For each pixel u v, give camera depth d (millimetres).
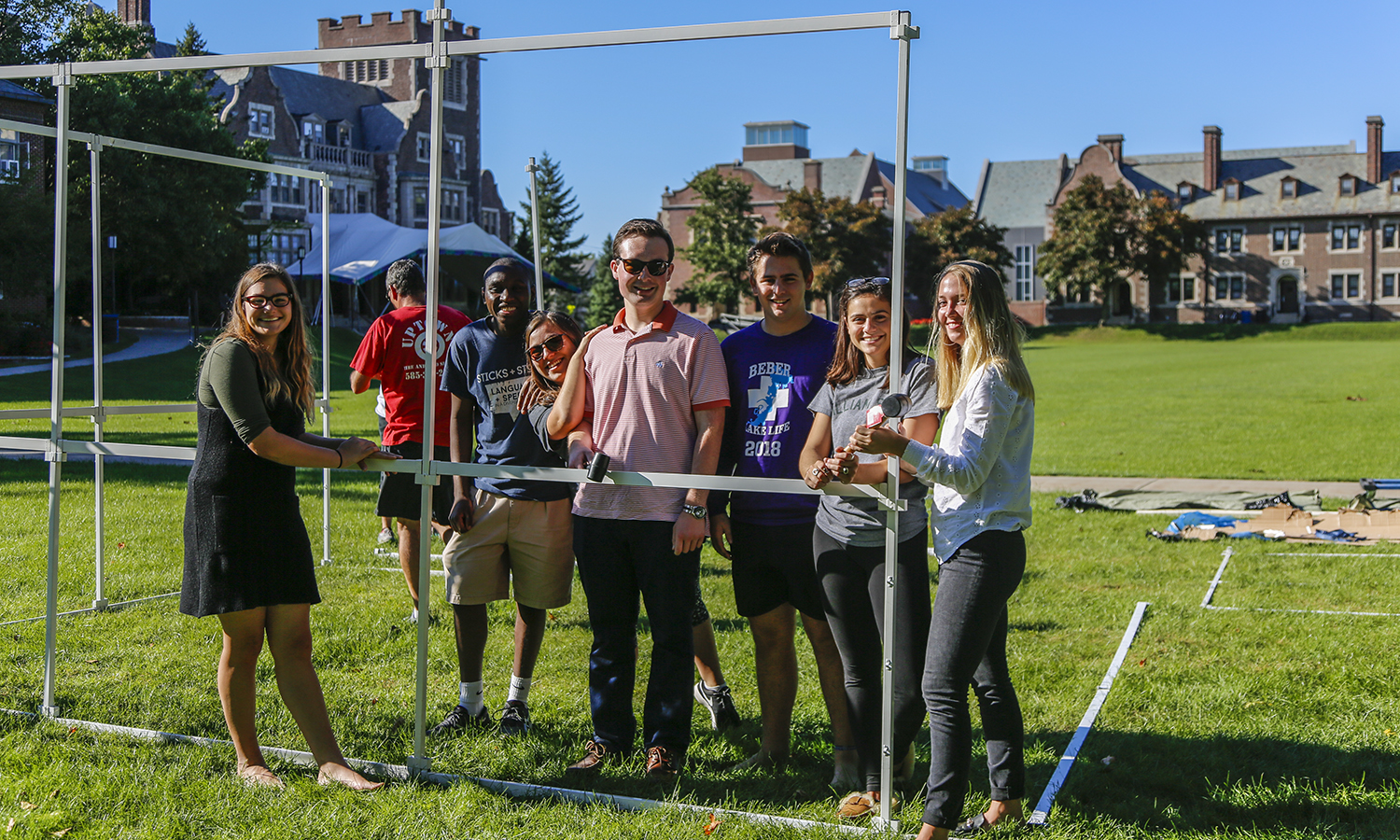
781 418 3770
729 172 81500
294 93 55219
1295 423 17562
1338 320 71562
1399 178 69688
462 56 3547
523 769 3863
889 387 3396
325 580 6691
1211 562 7367
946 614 3203
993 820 3406
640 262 3736
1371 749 4055
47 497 9125
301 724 3682
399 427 5254
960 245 66938
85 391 20109
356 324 43812
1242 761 3971
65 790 3477
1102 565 7289
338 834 3248
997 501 3195
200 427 3555
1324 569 7055
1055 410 21141
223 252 35188
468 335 4430
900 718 3529
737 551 3850
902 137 3164
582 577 3928
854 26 3168
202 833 3260
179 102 33562
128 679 4715
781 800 3639
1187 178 77688
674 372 3764
